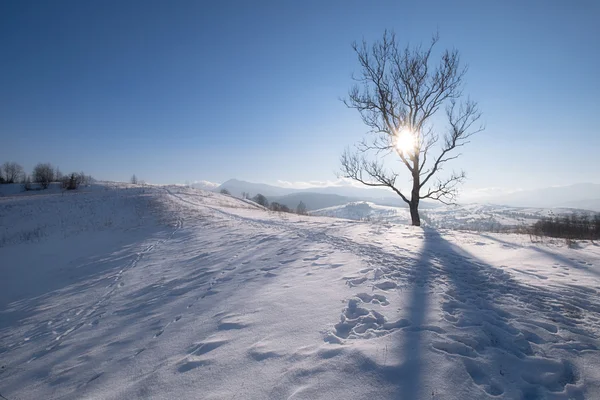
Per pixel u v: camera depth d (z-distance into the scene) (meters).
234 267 8.53
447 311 4.57
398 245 9.69
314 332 4.18
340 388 2.98
